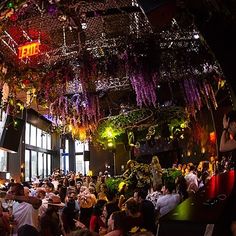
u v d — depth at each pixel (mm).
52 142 27156
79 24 6402
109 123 11664
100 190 9695
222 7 2043
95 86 10328
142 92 8469
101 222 5766
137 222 3723
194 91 9883
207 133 14500
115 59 7250
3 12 3764
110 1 6605
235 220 1699
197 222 1675
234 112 2184
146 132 12297
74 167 28875
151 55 6934
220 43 2080
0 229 4086
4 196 5398
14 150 9398
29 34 7465
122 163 19547
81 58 7363
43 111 15414
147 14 2605
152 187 9578
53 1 5527
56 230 4086
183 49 6949
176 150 16969
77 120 11703
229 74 2053
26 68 7266
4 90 7207
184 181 7395
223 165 4809
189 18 2402
